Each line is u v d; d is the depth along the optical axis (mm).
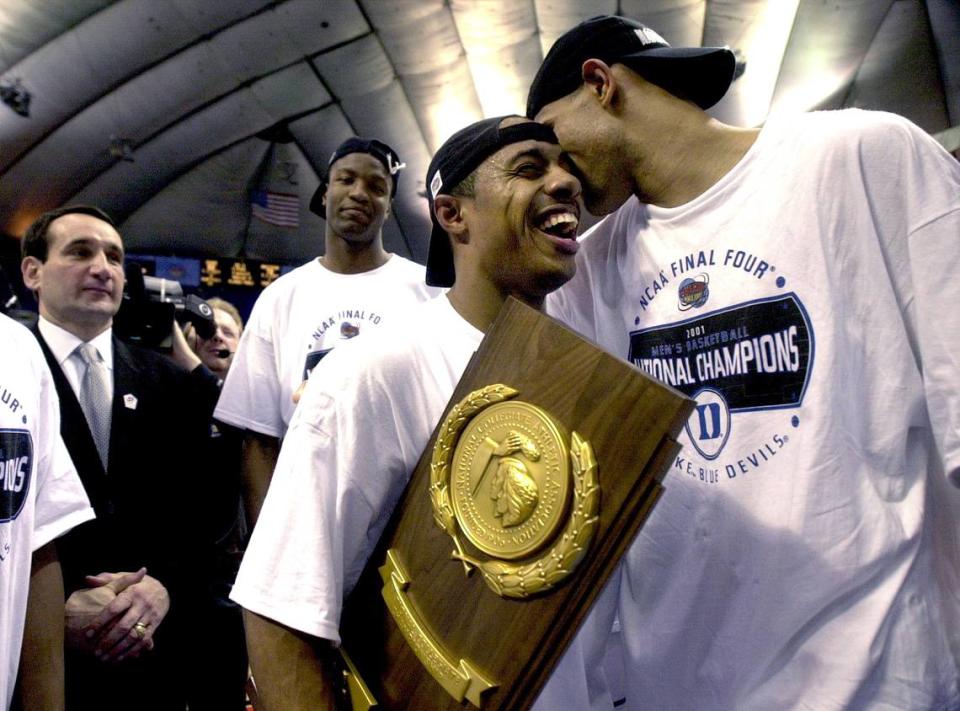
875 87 6844
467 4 6539
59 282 1809
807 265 1059
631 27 1240
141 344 2191
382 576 935
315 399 991
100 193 8508
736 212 1131
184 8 6430
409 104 8016
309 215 9961
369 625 944
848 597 1025
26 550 1278
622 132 1213
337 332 2062
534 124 1070
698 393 1174
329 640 895
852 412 1046
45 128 7230
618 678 1444
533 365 856
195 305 2643
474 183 1052
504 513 819
